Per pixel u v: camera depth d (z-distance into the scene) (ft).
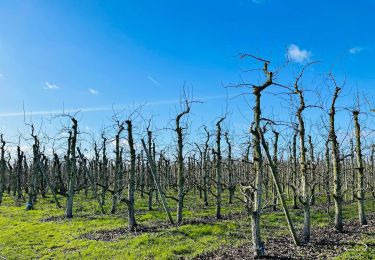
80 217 125.59
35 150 168.86
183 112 115.03
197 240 82.84
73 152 132.98
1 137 187.83
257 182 67.56
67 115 133.28
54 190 161.38
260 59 68.28
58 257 74.18
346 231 88.53
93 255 73.41
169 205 156.97
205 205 152.87
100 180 192.75
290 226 73.92
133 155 106.11
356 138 102.73
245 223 104.22
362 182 100.94
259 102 68.95
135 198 182.19
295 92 82.74
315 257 64.44
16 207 160.97
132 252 73.82
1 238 92.58
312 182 95.20
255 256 65.62
